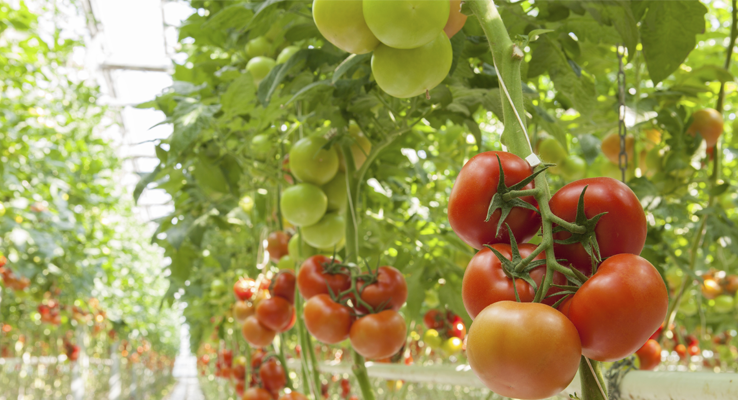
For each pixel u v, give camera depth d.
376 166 1.70
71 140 3.85
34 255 3.57
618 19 0.96
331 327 1.03
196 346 4.52
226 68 1.60
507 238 0.48
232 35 1.60
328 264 1.14
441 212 2.36
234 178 1.79
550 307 0.40
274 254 1.86
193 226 2.05
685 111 1.48
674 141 1.47
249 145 1.65
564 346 0.38
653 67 1.01
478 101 1.16
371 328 0.99
